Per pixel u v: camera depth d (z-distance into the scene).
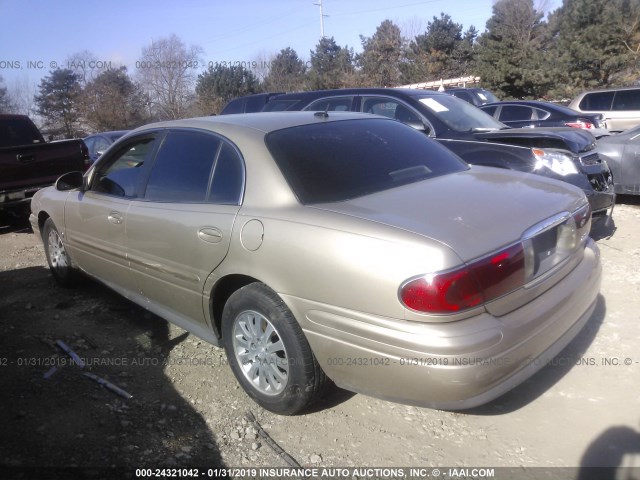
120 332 4.39
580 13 27.77
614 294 4.61
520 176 3.61
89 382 3.62
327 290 2.72
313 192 3.05
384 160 3.46
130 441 3.03
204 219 3.32
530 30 32.97
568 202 3.21
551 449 2.86
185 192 3.62
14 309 4.91
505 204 2.98
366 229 2.66
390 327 2.55
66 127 32.56
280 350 3.07
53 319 4.66
